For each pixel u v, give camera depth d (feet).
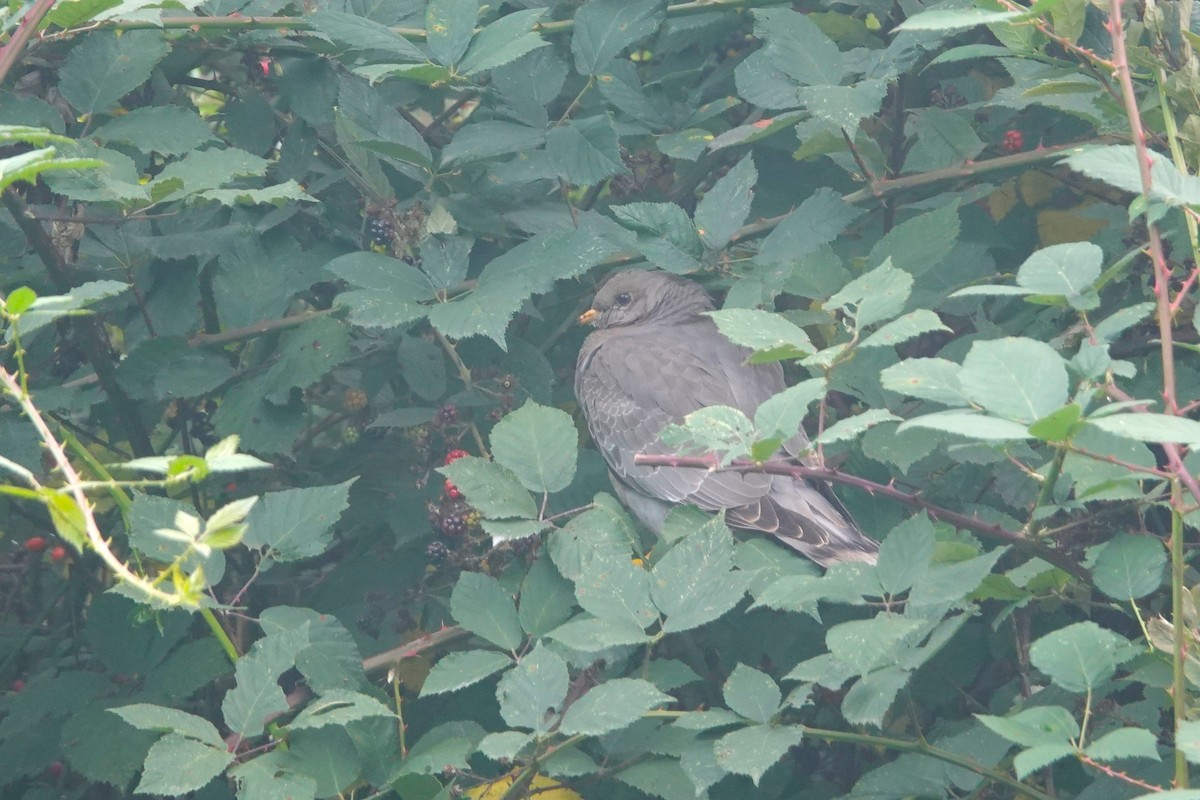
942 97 32.09
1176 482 15.43
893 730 27.71
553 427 23.70
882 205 29.99
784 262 25.44
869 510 26.84
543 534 24.62
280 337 31.04
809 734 19.24
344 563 30.89
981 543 24.34
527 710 19.21
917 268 24.94
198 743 18.99
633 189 32.65
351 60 30.12
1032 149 32.89
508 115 28.60
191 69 32.42
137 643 24.09
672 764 21.36
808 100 24.79
